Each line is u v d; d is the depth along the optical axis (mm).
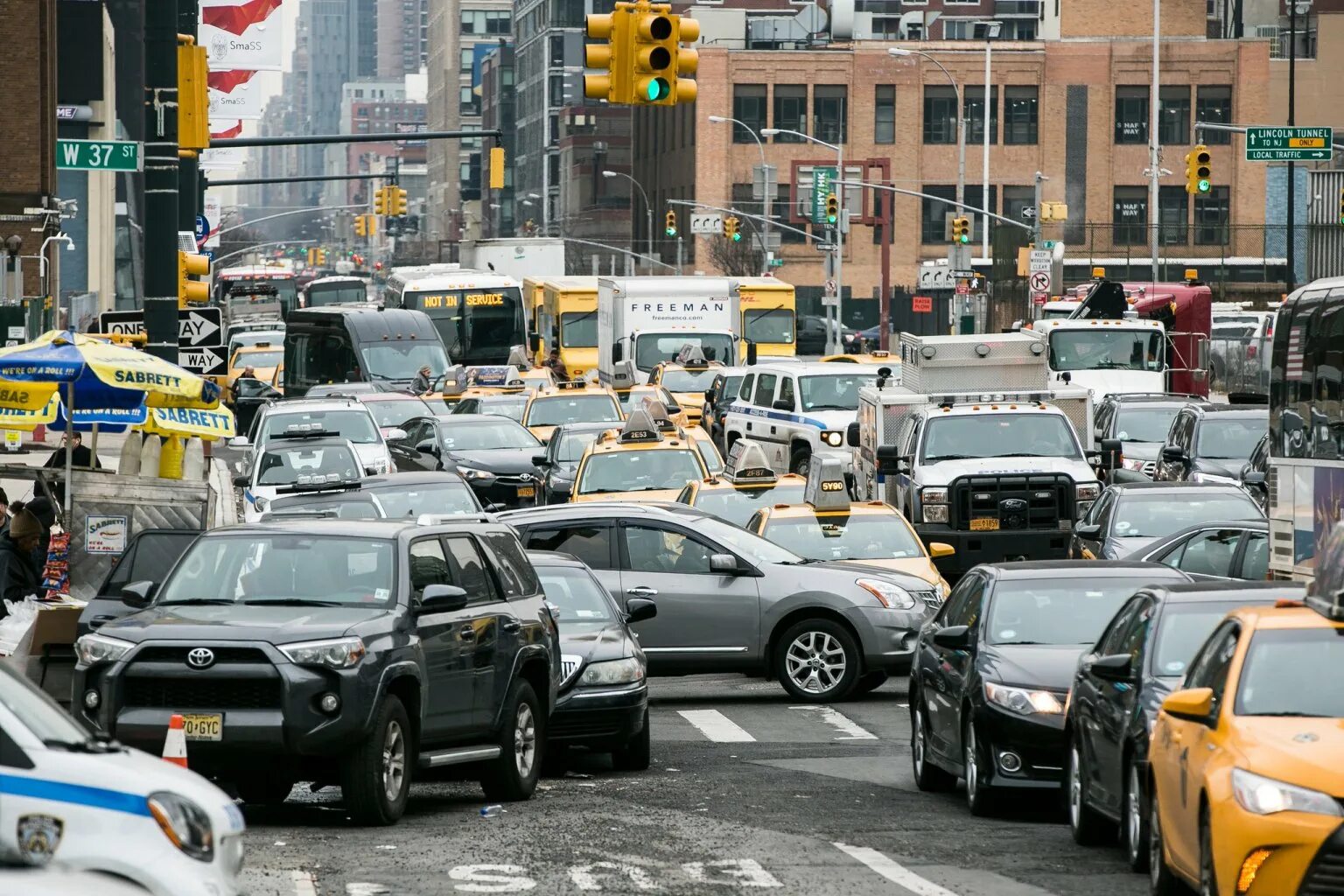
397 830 34562
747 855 32250
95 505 54781
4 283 111125
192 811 20719
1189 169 149250
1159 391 114125
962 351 83750
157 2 61906
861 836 34531
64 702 41625
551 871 30547
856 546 61469
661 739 49625
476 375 140500
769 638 55250
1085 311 123188
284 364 158875
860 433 88375
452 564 37688
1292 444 49375
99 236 187875
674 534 55719
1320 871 23188
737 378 124375
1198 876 25734
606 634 44188
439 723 36438
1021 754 36156
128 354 53656
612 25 61031
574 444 92750
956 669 38625
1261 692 26125
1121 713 31344
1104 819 33375
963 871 30953
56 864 20000
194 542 36844
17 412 58156
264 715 33281
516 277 177750
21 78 141875
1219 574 56250
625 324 135250
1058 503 75438
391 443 102062
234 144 124375
